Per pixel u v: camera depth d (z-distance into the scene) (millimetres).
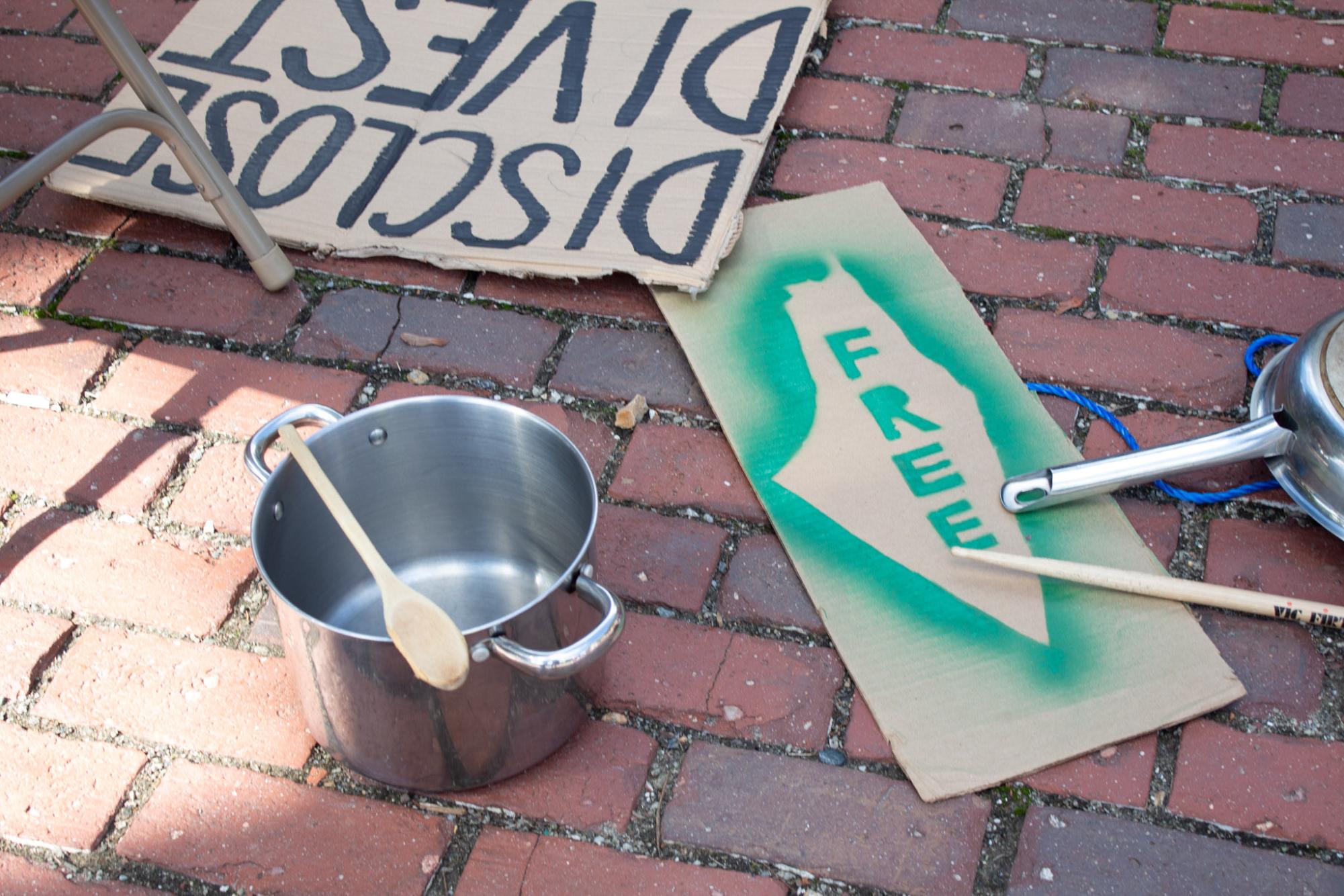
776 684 1270
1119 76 1899
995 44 1957
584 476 1144
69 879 1146
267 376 1573
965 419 1482
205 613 1339
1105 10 1997
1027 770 1189
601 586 1059
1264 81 1882
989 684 1248
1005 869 1138
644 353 1589
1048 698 1236
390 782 1177
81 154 1785
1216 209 1719
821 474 1431
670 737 1233
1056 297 1627
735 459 1474
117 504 1439
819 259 1660
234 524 1421
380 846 1160
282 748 1232
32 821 1183
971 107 1865
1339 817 1166
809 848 1152
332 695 1096
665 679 1274
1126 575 1295
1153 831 1159
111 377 1572
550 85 1849
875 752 1215
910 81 1908
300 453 1126
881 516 1390
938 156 1803
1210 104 1854
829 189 1764
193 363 1588
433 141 1784
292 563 1200
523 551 1336
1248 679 1266
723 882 1134
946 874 1134
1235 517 1411
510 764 1172
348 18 1966
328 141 1790
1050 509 1396
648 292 1656
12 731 1248
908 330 1575
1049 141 1815
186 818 1184
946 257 1675
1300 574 1357
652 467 1469
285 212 1706
